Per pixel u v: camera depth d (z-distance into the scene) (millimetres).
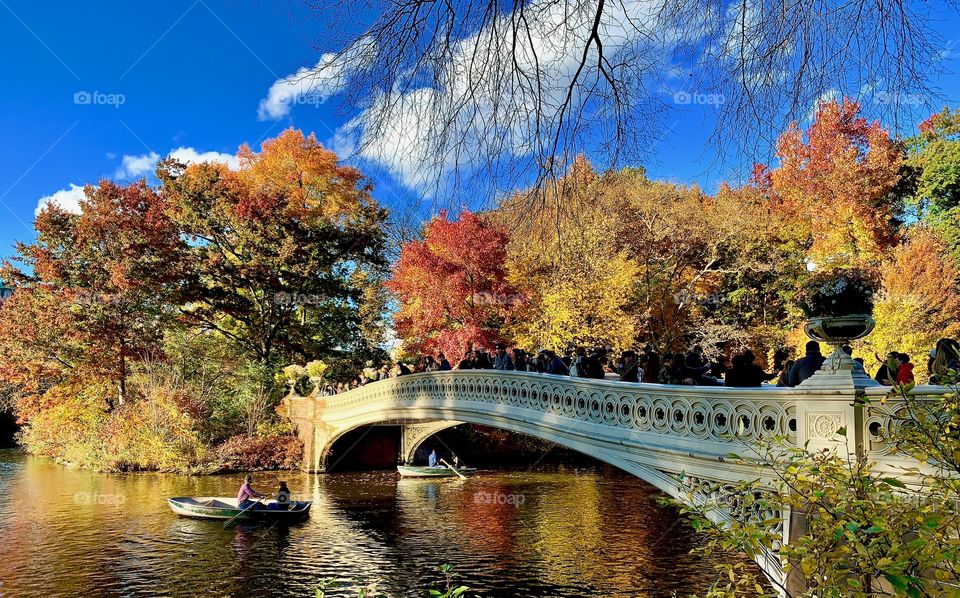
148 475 27219
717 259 29016
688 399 8727
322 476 27609
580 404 11609
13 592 12688
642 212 26031
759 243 27266
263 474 27844
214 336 37188
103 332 32125
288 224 36438
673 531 17297
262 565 14555
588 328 24969
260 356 35656
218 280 35562
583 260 24250
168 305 35219
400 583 13305
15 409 41562
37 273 33500
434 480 26875
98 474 27484
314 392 30297
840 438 6258
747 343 27219
